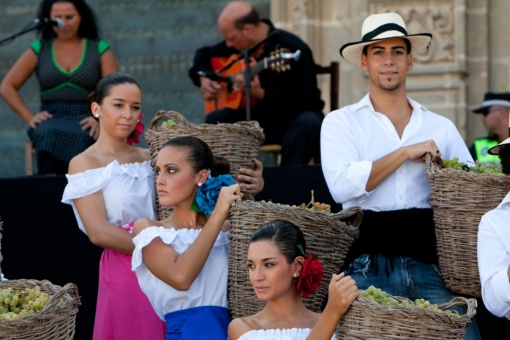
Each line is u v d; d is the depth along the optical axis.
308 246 12.22
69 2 18.22
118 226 13.35
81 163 13.49
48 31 18.48
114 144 13.73
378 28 13.28
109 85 13.64
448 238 12.79
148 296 12.60
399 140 13.25
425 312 11.06
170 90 22.00
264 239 11.66
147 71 22.12
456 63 21.27
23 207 16.17
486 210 12.60
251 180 13.46
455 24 21.28
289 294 11.76
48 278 16.14
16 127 21.91
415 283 12.92
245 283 12.27
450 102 21.33
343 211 12.51
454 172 12.66
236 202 12.27
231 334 11.73
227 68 18.33
